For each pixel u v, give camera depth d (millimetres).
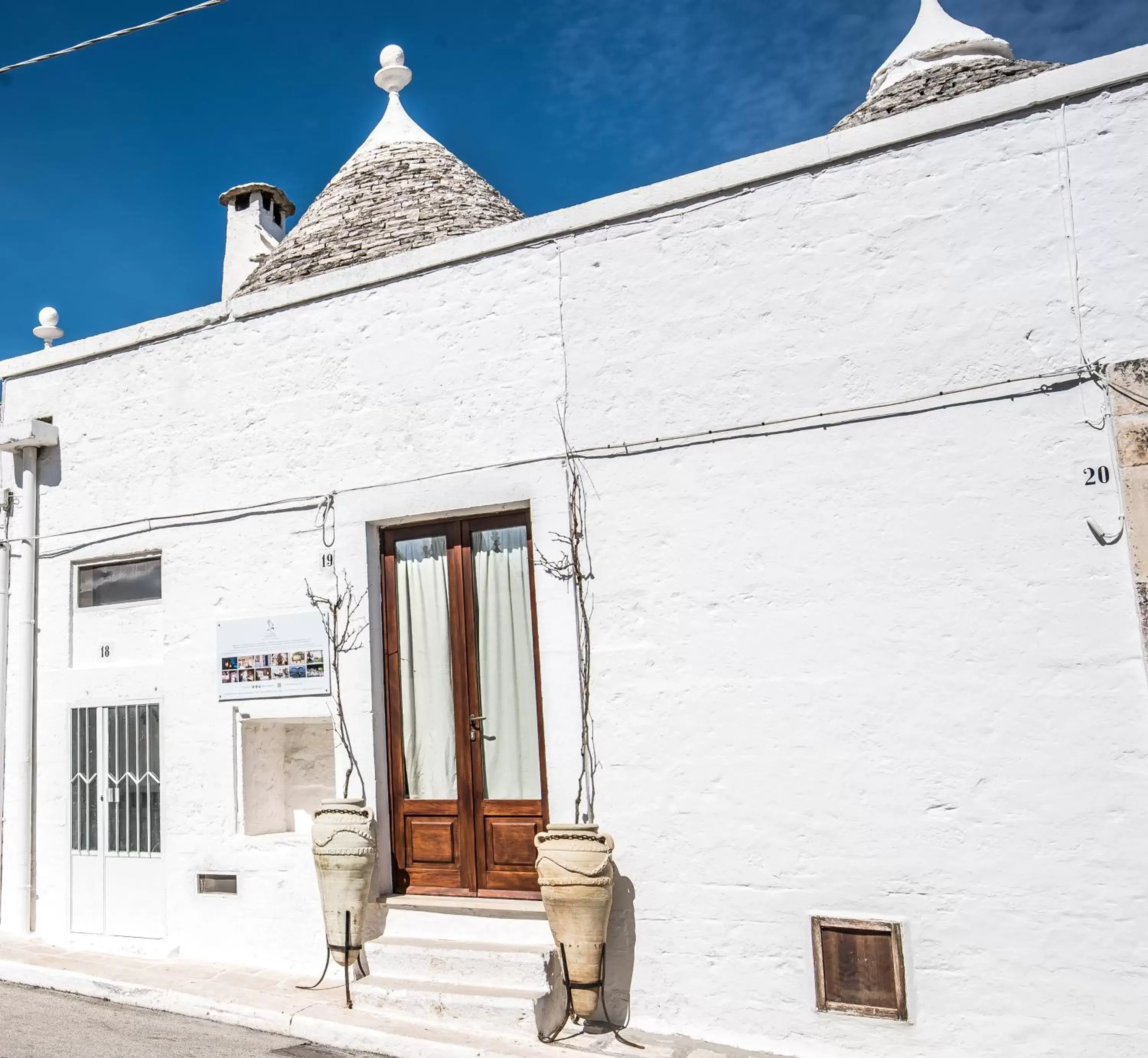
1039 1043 4570
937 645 4957
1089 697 4645
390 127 9453
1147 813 4488
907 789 4934
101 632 7492
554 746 5730
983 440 4988
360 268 6711
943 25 8188
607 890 5230
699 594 5508
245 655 6793
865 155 5398
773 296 5535
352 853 5840
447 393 6363
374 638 6426
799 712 5207
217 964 6516
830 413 5320
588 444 5891
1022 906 4660
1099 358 4805
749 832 5246
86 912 7152
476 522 6363
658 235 5871
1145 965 4426
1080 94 4969
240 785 6727
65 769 7426
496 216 8273
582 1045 5090
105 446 7652
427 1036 5137
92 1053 5043
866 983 4918
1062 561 4770
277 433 6918
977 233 5117
